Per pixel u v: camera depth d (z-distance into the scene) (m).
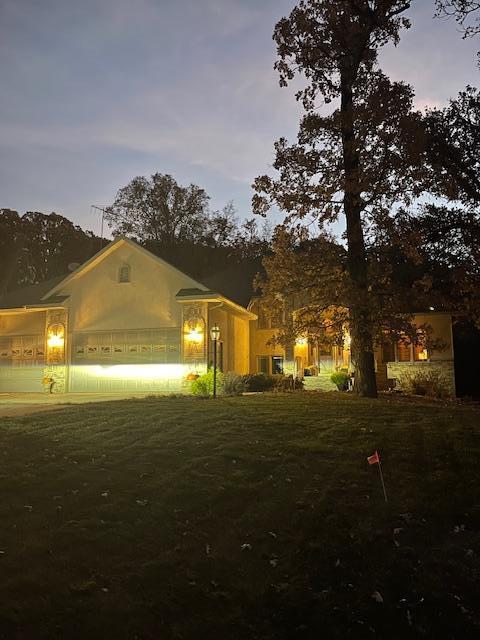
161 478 8.36
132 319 26.67
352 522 7.16
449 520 7.27
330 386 24.67
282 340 19.36
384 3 18.17
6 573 5.44
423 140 17.20
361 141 17.45
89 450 9.62
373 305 17.94
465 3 17.14
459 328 25.94
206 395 18.66
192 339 25.34
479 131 22.59
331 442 10.59
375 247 18.78
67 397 23.81
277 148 18.56
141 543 6.34
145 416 13.05
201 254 51.97
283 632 5.04
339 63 19.06
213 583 5.68
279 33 19.03
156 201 52.50
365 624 5.18
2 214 53.59
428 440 10.67
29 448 9.57
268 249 22.88
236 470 8.89
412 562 6.25
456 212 22.67
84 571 5.63
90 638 4.67
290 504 7.66
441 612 5.37
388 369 25.62
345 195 18.08
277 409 14.23
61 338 27.61
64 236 57.41
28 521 6.61
